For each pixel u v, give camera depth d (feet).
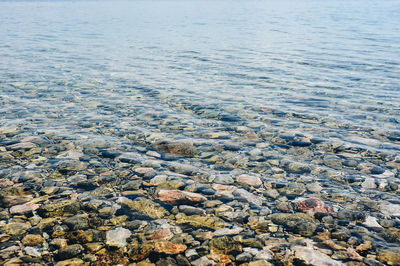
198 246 14.16
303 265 13.08
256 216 16.30
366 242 14.47
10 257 13.17
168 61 58.39
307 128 28.66
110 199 17.54
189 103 35.47
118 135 26.48
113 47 72.95
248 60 59.36
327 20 138.82
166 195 18.04
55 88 40.32
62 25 119.14
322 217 16.29
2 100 34.99
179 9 219.20
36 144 24.27
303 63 56.80
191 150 23.91
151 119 30.40
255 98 37.58
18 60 57.52
